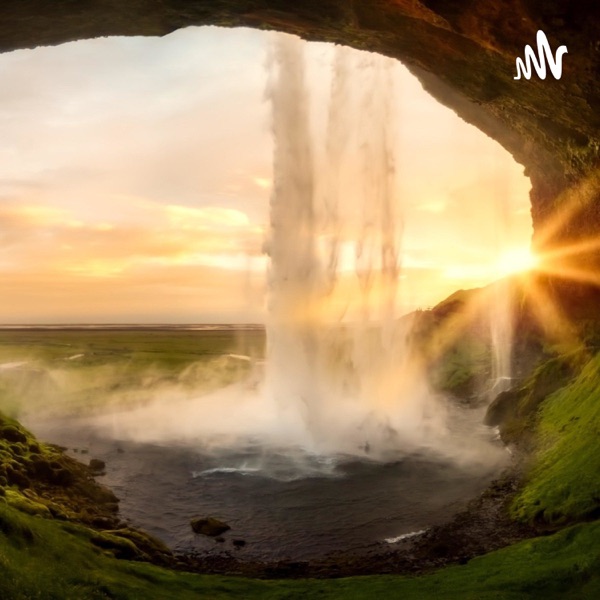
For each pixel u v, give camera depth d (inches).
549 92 1125.7
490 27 909.2
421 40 1099.3
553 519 1059.9
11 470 1173.7
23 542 741.9
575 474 1167.0
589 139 1325.0
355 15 1016.2
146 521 1200.2
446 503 1285.7
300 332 2714.1
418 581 839.1
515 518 1125.1
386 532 1128.8
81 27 999.0
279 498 1353.3
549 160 1920.5
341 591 805.2
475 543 1039.0
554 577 770.8
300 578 903.1
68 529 924.6
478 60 1107.9
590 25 841.5
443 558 979.9
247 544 1082.7
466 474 1508.4
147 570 839.7
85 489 1302.9
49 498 1186.0
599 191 1649.9
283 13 1023.6
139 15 978.7
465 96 1328.7
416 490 1389.0
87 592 674.2
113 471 1567.4
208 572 935.7
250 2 971.3
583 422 1422.2
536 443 1582.2
